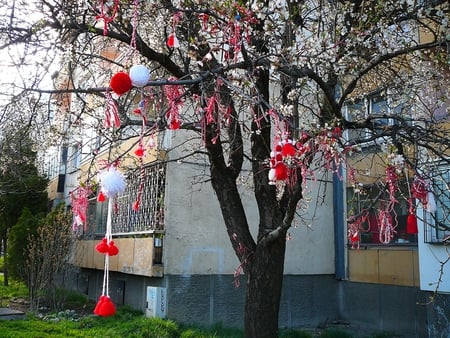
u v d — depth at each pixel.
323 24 5.93
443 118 6.05
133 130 7.18
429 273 8.30
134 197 10.58
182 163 9.48
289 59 4.92
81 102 7.25
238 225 5.59
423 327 9.22
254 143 5.64
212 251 9.91
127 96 5.79
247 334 5.25
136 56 5.07
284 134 3.25
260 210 5.55
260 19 5.27
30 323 9.05
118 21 5.34
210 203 10.04
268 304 5.23
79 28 5.39
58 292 11.50
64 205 13.09
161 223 9.62
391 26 6.28
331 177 11.66
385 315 10.13
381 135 4.63
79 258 12.98
